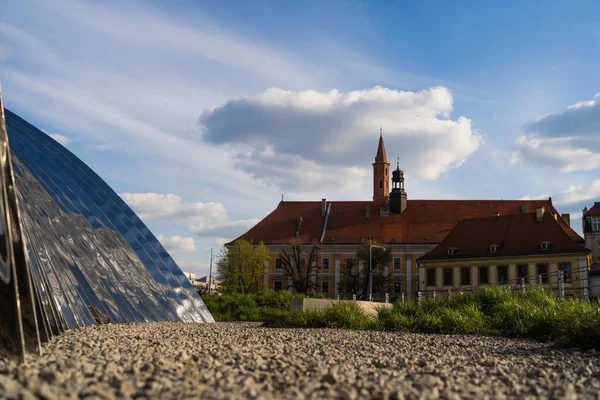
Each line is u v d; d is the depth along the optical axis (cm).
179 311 2080
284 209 10119
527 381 730
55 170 2066
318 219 9819
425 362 902
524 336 1577
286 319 2198
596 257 8231
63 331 1361
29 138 2123
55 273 1527
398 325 1927
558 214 8469
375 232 9425
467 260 7394
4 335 699
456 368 860
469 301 2180
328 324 2053
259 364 816
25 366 674
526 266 6962
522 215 7419
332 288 9269
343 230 9550
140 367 720
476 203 9588
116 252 1992
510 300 2069
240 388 601
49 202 1847
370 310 2498
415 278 9038
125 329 1500
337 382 668
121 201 2233
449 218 9438
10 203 809
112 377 637
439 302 2261
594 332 1232
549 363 945
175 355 893
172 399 528
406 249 9131
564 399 586
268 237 9656
